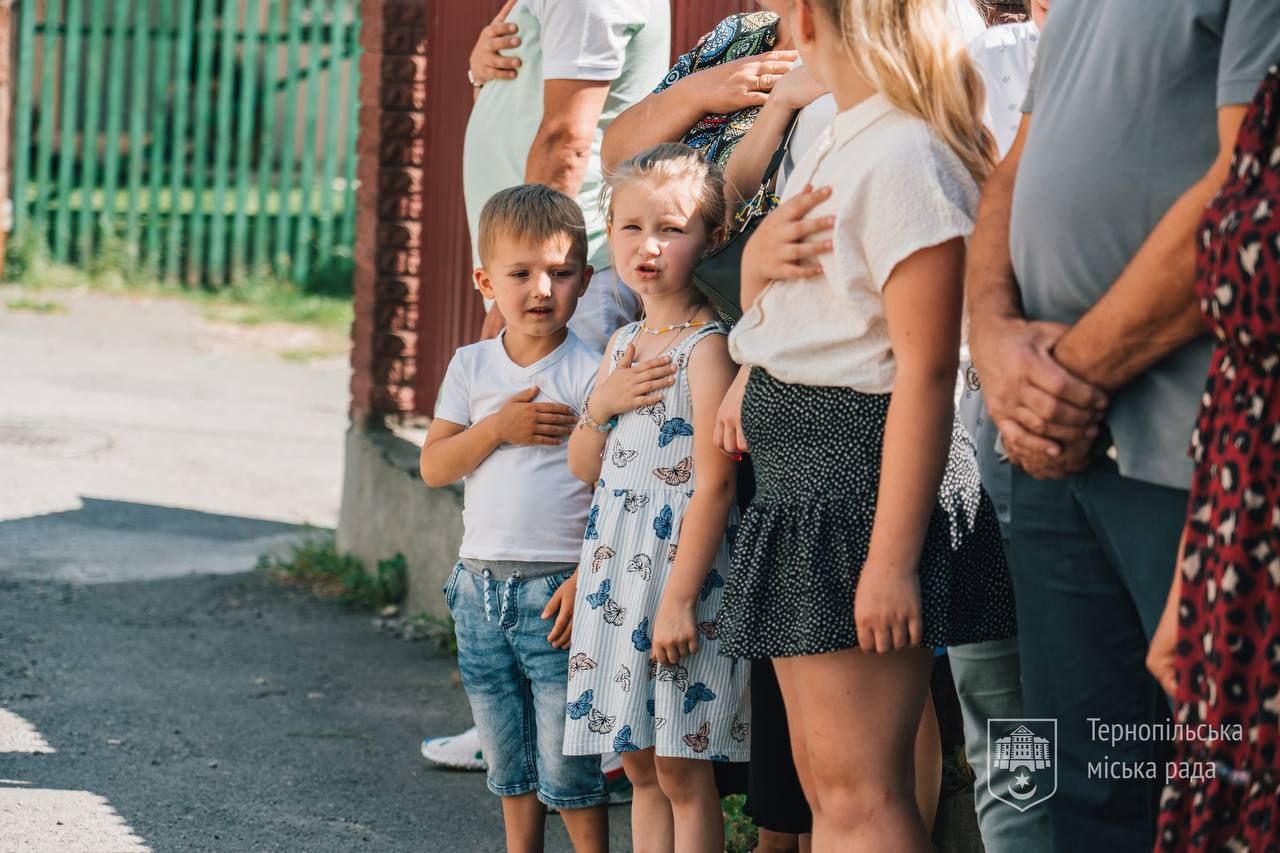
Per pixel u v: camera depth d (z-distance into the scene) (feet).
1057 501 7.89
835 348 8.25
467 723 16.55
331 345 42.50
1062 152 7.53
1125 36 7.28
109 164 47.93
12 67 47.21
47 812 13.67
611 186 10.57
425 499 20.57
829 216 8.15
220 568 23.06
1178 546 7.30
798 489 8.39
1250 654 6.18
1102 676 7.93
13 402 33.35
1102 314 7.18
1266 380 6.18
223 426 32.81
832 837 8.41
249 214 48.57
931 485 7.88
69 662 18.21
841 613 8.15
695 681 10.07
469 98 20.77
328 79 48.03
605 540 10.36
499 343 11.98
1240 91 6.54
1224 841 6.24
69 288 46.37
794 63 11.48
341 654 18.97
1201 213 6.62
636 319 13.65
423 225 22.58
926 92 8.02
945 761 11.48
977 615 8.35
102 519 25.49
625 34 13.56
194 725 16.21
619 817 13.82
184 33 47.52
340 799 14.30
